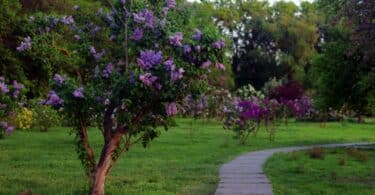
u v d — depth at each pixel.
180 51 8.84
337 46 23.81
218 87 48.03
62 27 10.23
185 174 13.77
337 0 17.77
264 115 28.02
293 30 66.94
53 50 9.95
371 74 21.08
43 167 14.80
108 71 9.18
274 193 10.85
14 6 22.30
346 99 25.27
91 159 9.97
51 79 9.13
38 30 10.09
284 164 16.31
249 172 14.28
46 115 30.41
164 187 11.62
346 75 24.28
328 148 22.75
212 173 14.03
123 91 8.64
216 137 28.38
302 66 66.12
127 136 10.38
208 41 8.77
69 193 10.42
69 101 8.80
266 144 24.94
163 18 9.41
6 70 21.41
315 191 11.23
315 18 68.31
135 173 13.87
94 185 9.49
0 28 20.56
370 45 12.52
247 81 72.12
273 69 69.06
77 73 10.20
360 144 26.11
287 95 31.72
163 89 8.70
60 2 26.52
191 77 9.10
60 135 27.59
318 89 26.95
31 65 22.56
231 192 10.84
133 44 9.13
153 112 9.28
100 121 9.77
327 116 46.34
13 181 11.96
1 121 13.15
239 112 26.88
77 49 9.98
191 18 9.77
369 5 12.40
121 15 9.59
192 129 33.72
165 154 19.16
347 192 11.10
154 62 8.51
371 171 14.93
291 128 39.78
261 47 70.62
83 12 10.31
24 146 21.14
